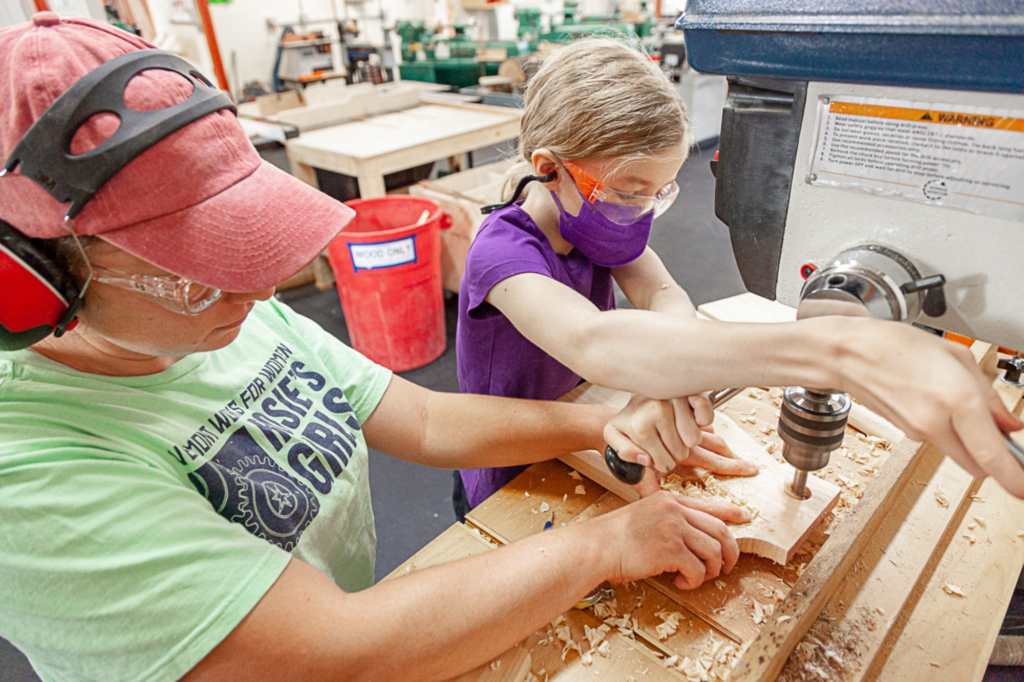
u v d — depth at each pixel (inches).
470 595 23.2
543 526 31.4
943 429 15.5
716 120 177.2
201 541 20.6
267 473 27.5
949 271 18.9
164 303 20.2
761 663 21.5
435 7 175.8
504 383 40.4
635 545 26.6
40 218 17.4
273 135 107.3
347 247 89.3
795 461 24.8
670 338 22.7
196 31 133.6
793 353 18.9
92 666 19.6
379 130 111.0
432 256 95.6
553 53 33.4
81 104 17.1
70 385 22.9
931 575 27.5
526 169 36.3
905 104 17.7
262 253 20.6
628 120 29.1
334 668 20.9
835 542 25.9
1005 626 39.4
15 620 19.1
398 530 73.9
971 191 17.7
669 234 142.2
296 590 21.2
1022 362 36.0
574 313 27.8
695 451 32.1
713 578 27.7
